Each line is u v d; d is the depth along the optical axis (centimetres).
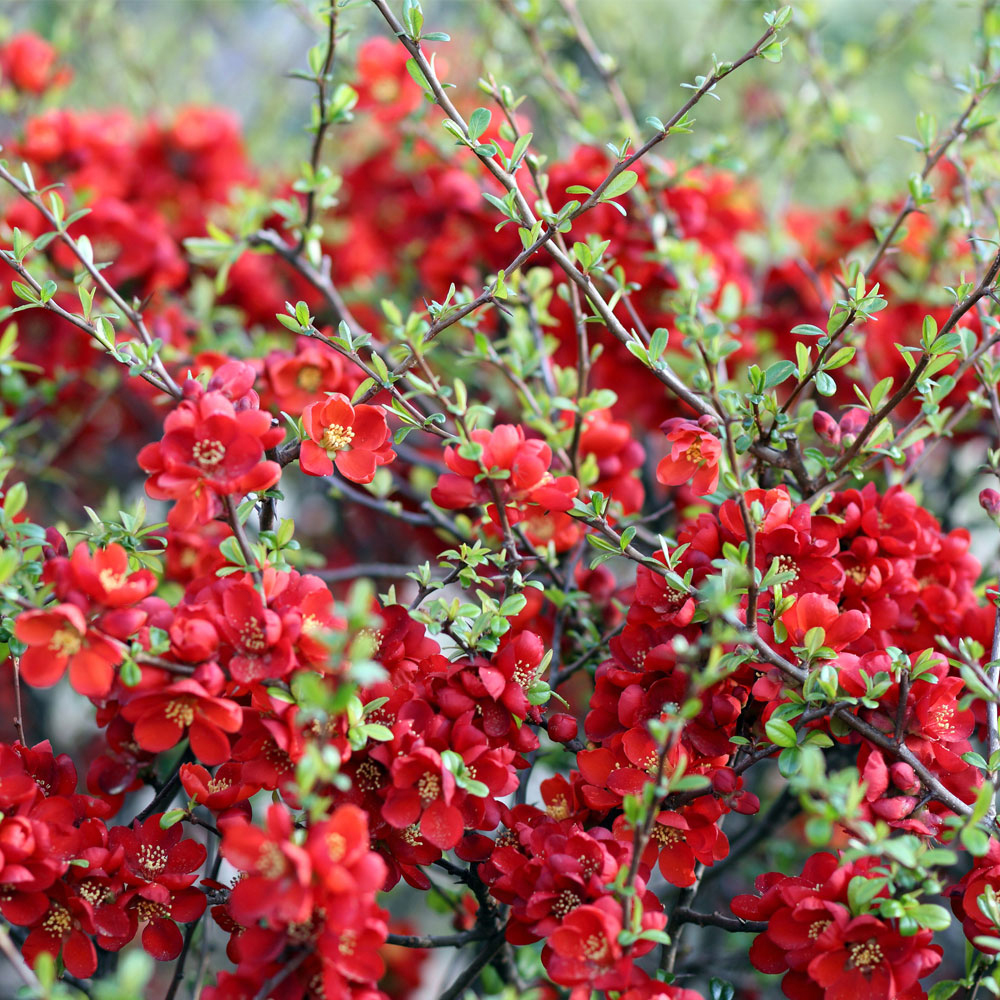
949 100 274
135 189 261
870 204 235
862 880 197
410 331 208
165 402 223
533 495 205
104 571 200
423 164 247
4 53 255
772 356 237
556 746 221
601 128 234
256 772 200
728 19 312
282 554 205
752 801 203
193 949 219
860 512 208
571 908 199
